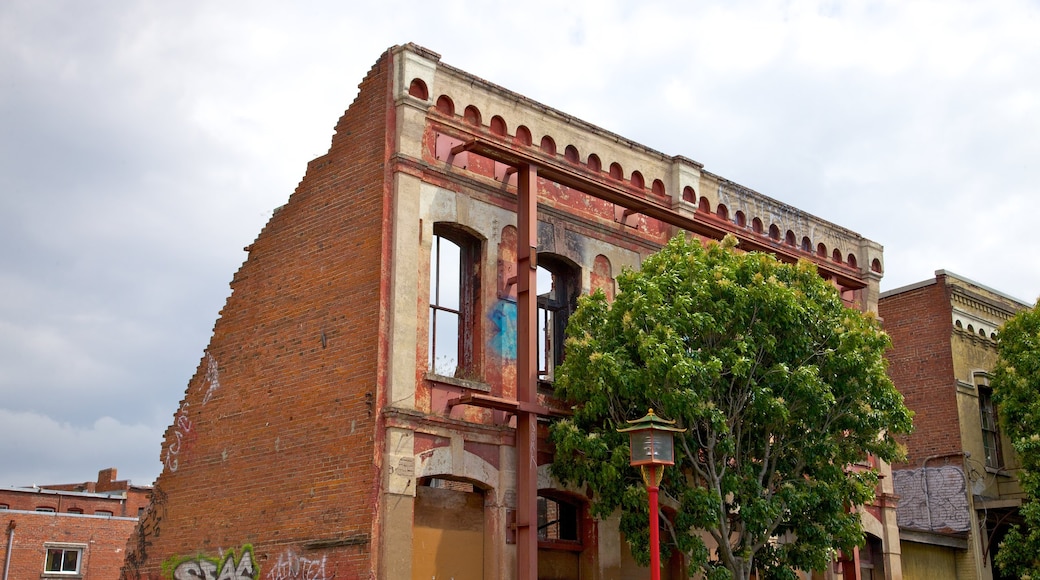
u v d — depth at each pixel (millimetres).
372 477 16781
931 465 30547
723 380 17938
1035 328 27531
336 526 17156
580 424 18734
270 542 18312
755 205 25562
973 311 32031
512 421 18859
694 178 23875
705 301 18000
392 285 17766
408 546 16781
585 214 21484
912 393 31453
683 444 17719
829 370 18953
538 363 20594
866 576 26516
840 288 27328
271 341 19625
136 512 50469
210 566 19391
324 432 17938
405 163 18328
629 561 20656
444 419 17812
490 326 19203
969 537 29375
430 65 19172
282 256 19953
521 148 20500
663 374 17141
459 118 19609
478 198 19531
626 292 18344
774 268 18875
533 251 19094
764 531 17938
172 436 21125
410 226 18172
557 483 19375
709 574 17453
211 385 20641
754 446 18828
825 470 18891
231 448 19766
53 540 42344
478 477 18203
